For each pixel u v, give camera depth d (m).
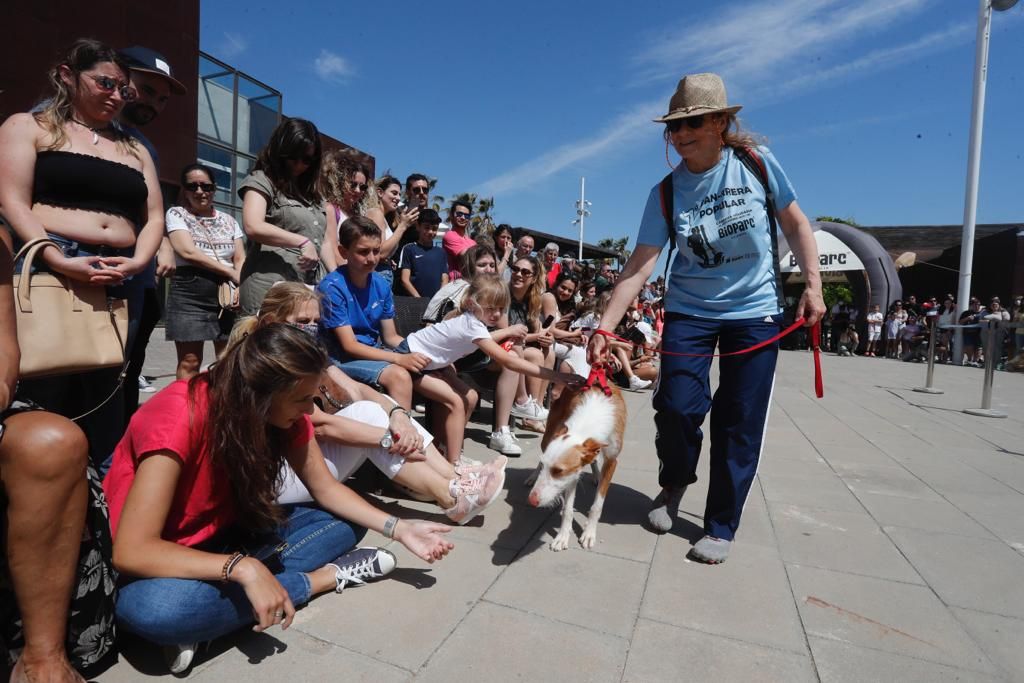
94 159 2.51
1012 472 4.50
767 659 2.02
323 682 1.79
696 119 2.67
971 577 2.69
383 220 5.16
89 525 1.68
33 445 1.47
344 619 2.15
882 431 6.03
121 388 2.87
